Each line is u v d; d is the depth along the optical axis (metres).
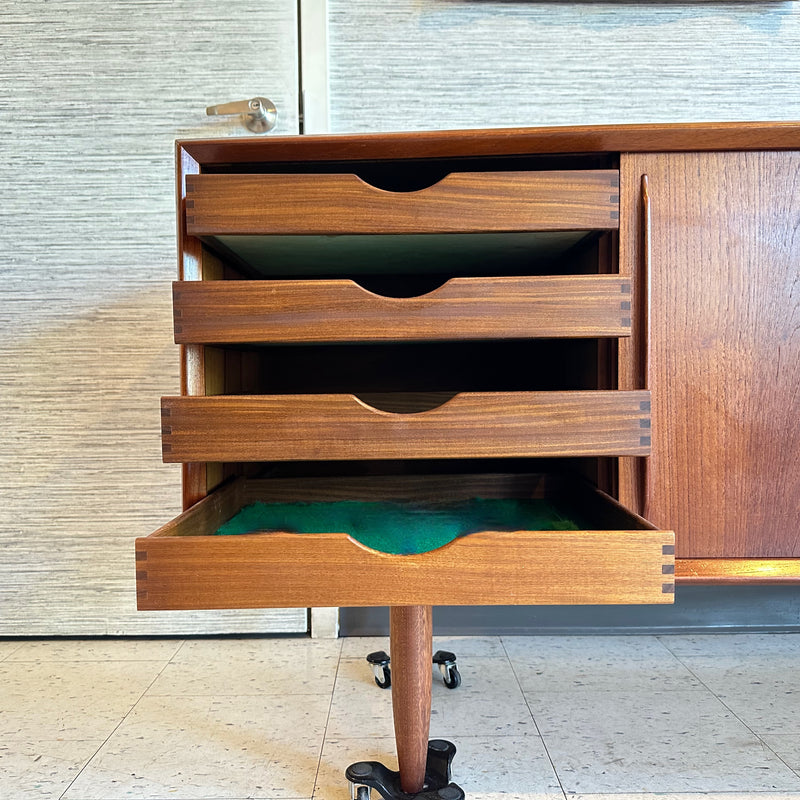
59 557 1.19
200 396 0.66
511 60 1.13
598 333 0.66
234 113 1.08
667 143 0.72
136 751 0.84
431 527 0.81
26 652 1.15
